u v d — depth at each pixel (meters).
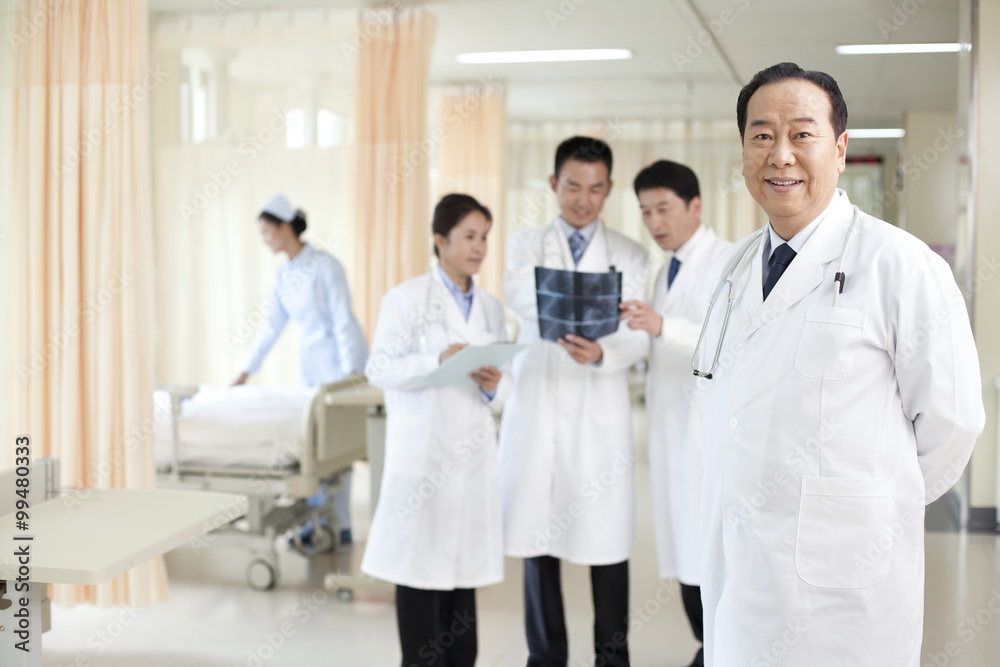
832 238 1.54
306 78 5.22
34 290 3.22
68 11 3.16
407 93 4.82
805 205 1.51
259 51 5.16
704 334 1.77
